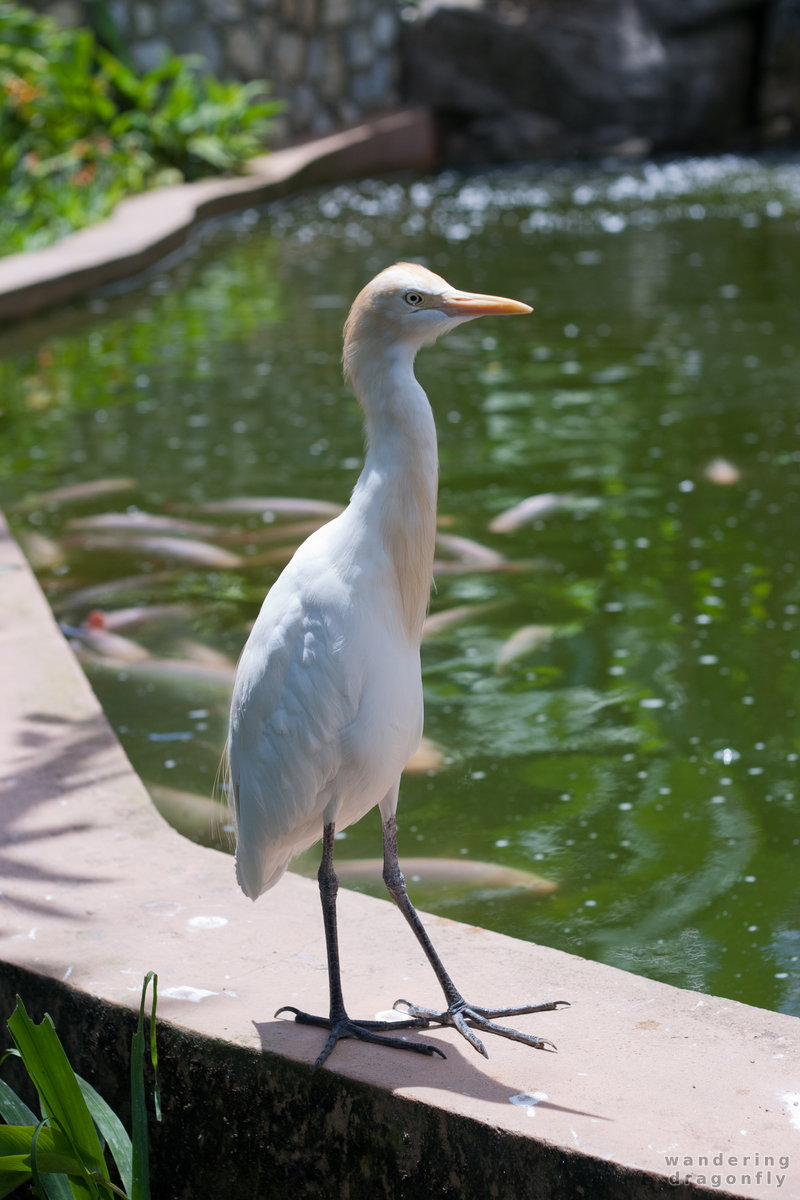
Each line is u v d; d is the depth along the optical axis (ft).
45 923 8.70
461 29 61.82
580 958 8.34
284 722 7.39
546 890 10.77
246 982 8.06
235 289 34.99
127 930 8.61
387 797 7.90
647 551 17.93
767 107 63.87
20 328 29.78
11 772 10.75
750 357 27.68
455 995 7.63
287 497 20.25
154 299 33.86
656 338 29.58
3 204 39.75
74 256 33.24
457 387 26.37
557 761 12.85
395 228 44.65
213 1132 7.72
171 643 15.60
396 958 8.36
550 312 32.35
